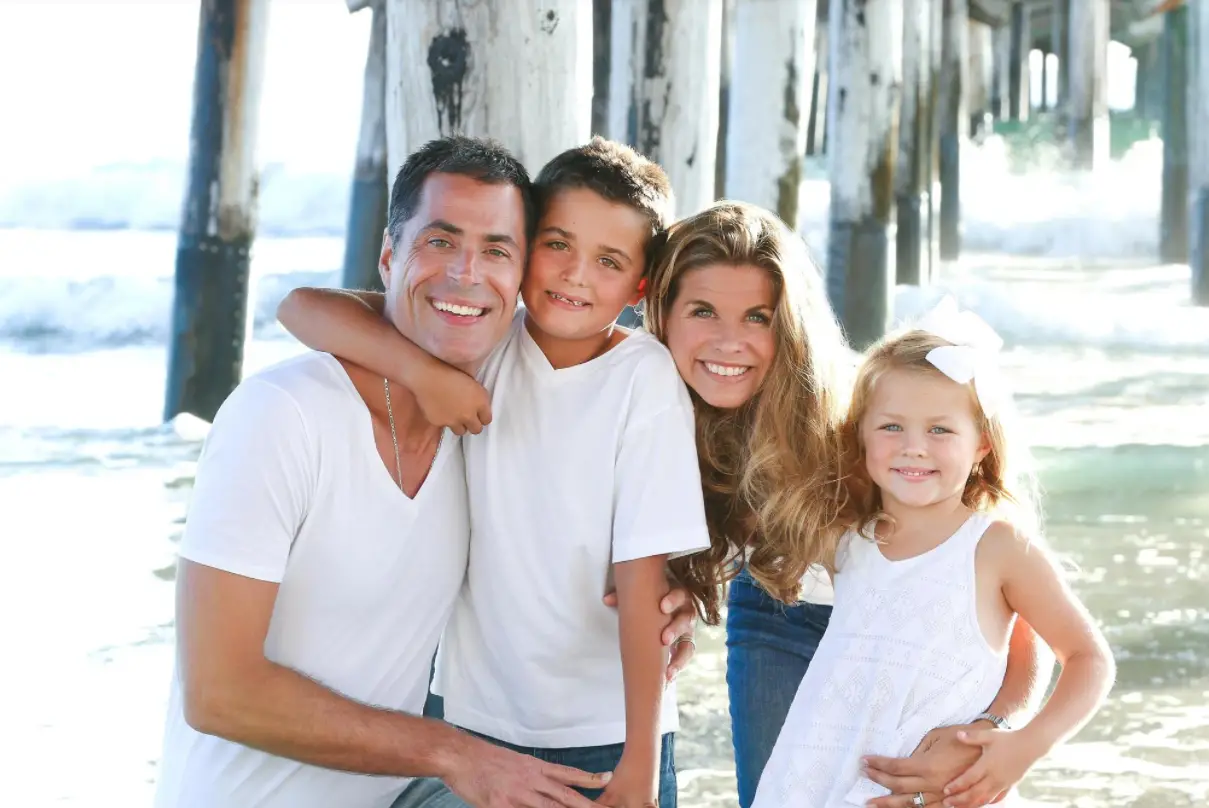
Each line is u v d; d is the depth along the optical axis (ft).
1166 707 15.37
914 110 68.28
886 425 9.59
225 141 36.06
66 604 19.10
